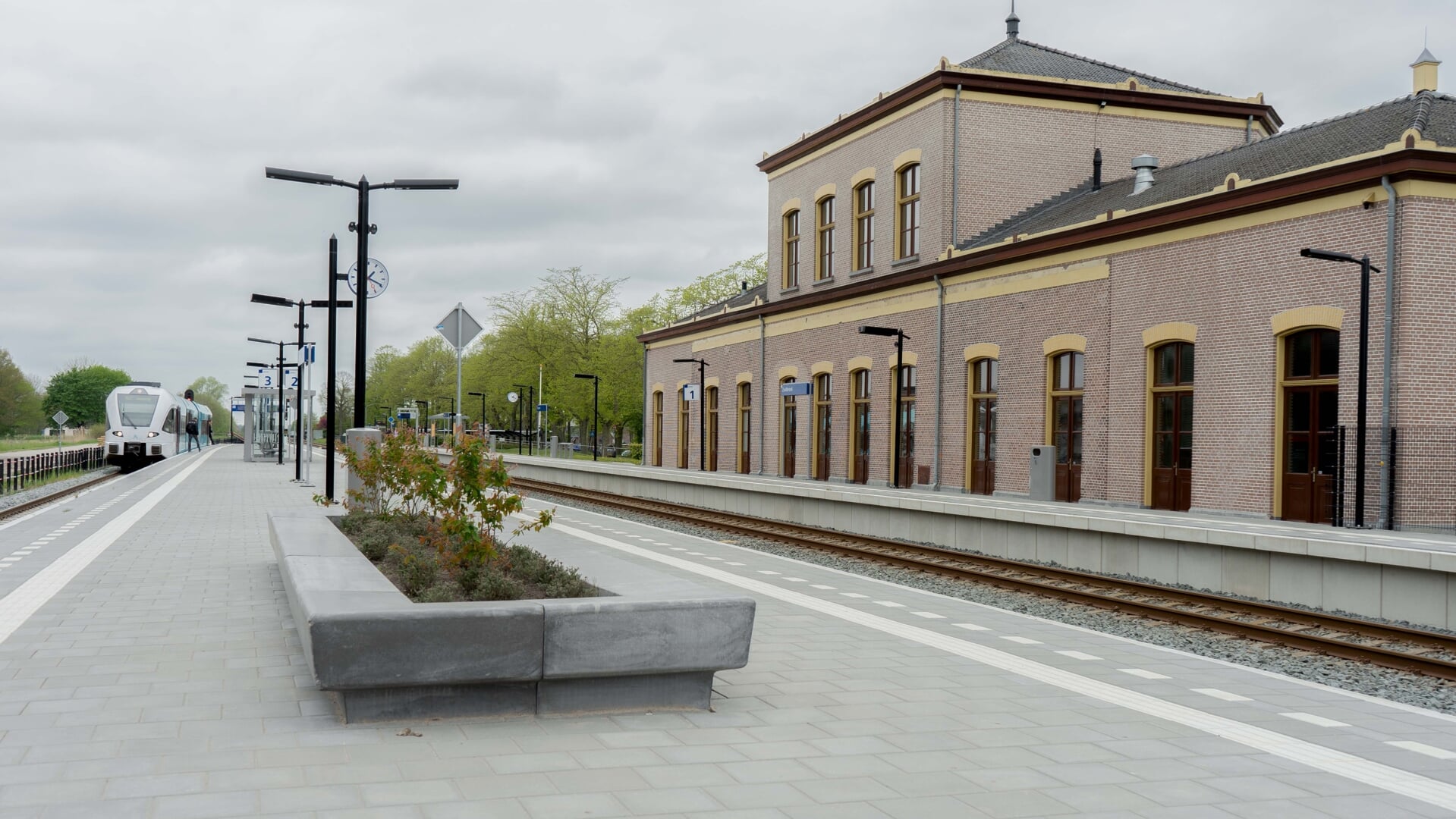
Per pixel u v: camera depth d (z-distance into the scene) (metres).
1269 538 13.09
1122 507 24.14
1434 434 18.66
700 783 5.23
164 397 52.53
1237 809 5.11
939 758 5.81
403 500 12.80
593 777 5.28
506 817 4.67
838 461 35.44
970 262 28.66
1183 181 25.22
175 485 31.91
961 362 29.47
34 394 98.06
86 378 136.88
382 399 117.75
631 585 7.34
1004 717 6.74
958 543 18.66
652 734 6.09
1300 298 20.14
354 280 19.48
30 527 18.22
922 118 32.03
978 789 5.29
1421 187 18.56
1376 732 6.68
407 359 114.00
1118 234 24.00
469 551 8.41
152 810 4.65
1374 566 12.03
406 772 5.26
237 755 5.48
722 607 6.61
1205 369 22.12
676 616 6.52
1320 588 12.65
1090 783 5.44
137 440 50.34
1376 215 18.97
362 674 5.94
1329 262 19.66
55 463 36.66
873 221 35.06
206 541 16.11
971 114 31.14
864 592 12.45
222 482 33.25
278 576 12.22
